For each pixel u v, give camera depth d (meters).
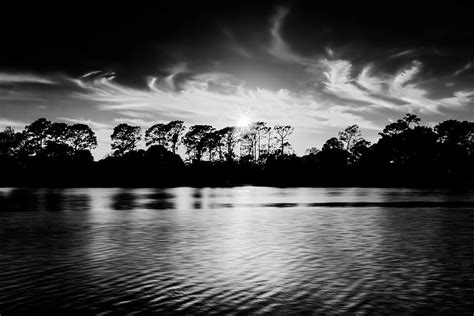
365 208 44.69
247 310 11.05
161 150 141.25
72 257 18.12
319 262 17.00
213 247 20.59
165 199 60.44
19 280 14.21
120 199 59.88
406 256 18.20
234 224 30.45
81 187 109.25
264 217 35.44
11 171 132.50
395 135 144.88
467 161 137.00
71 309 11.20
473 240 22.83
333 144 168.50
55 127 154.50
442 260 17.36
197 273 15.13
